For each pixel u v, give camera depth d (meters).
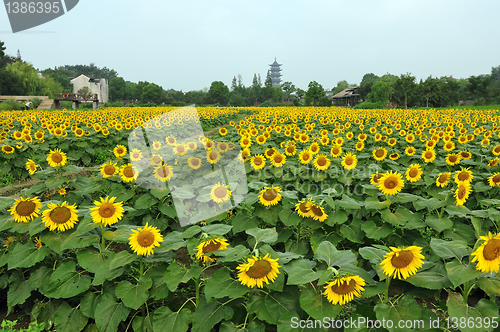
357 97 110.06
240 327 2.82
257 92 148.25
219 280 2.76
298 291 2.89
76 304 3.62
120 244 5.84
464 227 4.17
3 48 105.56
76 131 12.77
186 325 2.84
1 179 9.88
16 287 3.47
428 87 75.81
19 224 3.46
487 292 2.45
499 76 136.25
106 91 135.00
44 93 95.56
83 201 5.36
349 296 2.43
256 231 3.10
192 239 3.03
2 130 15.01
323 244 2.96
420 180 5.85
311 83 103.12
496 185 5.50
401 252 2.42
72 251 3.92
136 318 3.22
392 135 13.85
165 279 2.85
